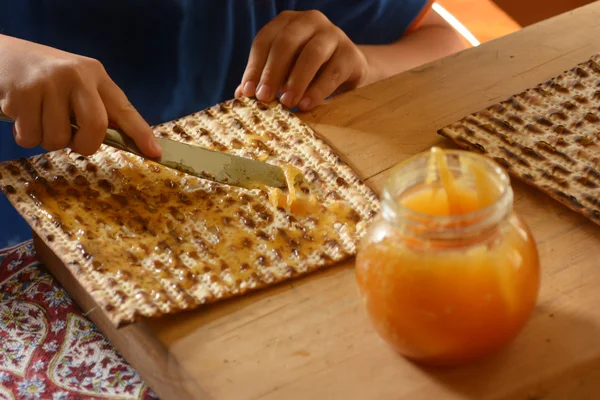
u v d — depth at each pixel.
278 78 1.07
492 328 0.64
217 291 0.76
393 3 1.53
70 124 0.91
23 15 1.41
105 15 1.40
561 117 0.96
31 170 0.90
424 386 0.67
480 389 0.67
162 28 1.42
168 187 0.88
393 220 0.62
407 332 0.65
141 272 0.77
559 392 0.68
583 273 0.76
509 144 0.92
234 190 0.88
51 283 0.90
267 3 1.48
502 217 0.62
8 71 0.94
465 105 1.02
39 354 0.81
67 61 0.94
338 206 0.85
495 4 1.98
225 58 1.47
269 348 0.71
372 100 1.04
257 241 0.81
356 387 0.67
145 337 0.74
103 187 0.88
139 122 0.91
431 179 0.66
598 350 0.69
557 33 1.15
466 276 0.61
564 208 0.84
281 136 0.97
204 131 0.98
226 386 0.68
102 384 0.78
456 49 1.52
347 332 0.72
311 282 0.77
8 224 1.48
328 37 1.15
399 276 0.62
